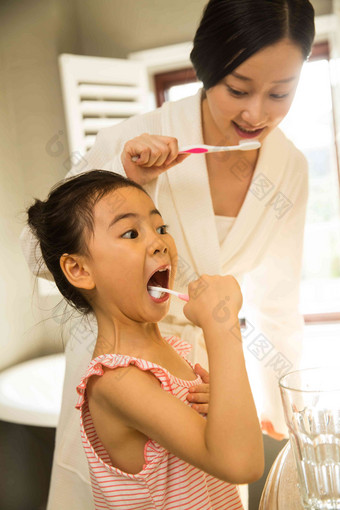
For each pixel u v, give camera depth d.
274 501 0.73
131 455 0.84
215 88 1.01
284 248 1.37
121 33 3.11
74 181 0.91
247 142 1.03
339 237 3.10
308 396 0.65
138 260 0.84
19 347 2.66
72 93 2.77
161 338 0.96
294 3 0.92
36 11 2.88
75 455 1.17
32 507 2.23
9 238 2.67
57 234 0.90
